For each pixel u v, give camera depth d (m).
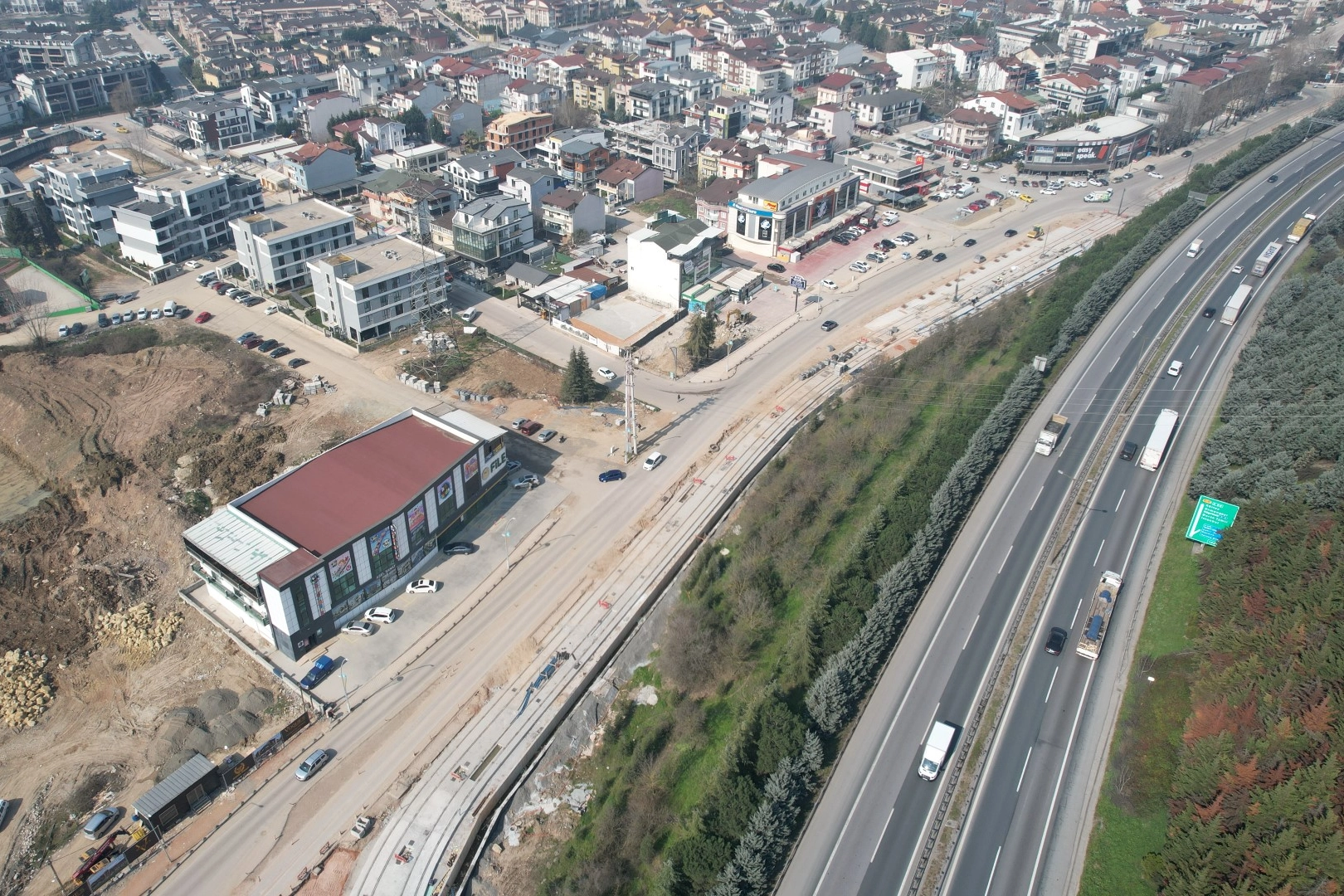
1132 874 63.84
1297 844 57.22
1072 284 143.50
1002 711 76.38
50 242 163.25
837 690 74.06
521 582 93.56
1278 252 146.38
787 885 63.97
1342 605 70.69
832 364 131.50
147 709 80.88
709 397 124.88
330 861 68.00
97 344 133.38
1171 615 84.19
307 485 93.75
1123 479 102.44
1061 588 88.25
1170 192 184.50
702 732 77.19
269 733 77.69
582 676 82.50
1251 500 87.25
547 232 169.38
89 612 90.06
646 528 100.50
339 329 136.12
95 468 107.94
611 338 135.25
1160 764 70.50
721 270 155.75
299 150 191.50
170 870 67.25
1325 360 105.88
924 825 67.81
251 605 84.31
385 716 79.06
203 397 120.38
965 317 143.00
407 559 92.69
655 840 68.56
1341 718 61.81
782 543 96.25
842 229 175.88
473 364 131.12
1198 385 118.19
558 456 112.31
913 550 88.25
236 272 157.62
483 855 68.81
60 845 69.88
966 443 106.75
